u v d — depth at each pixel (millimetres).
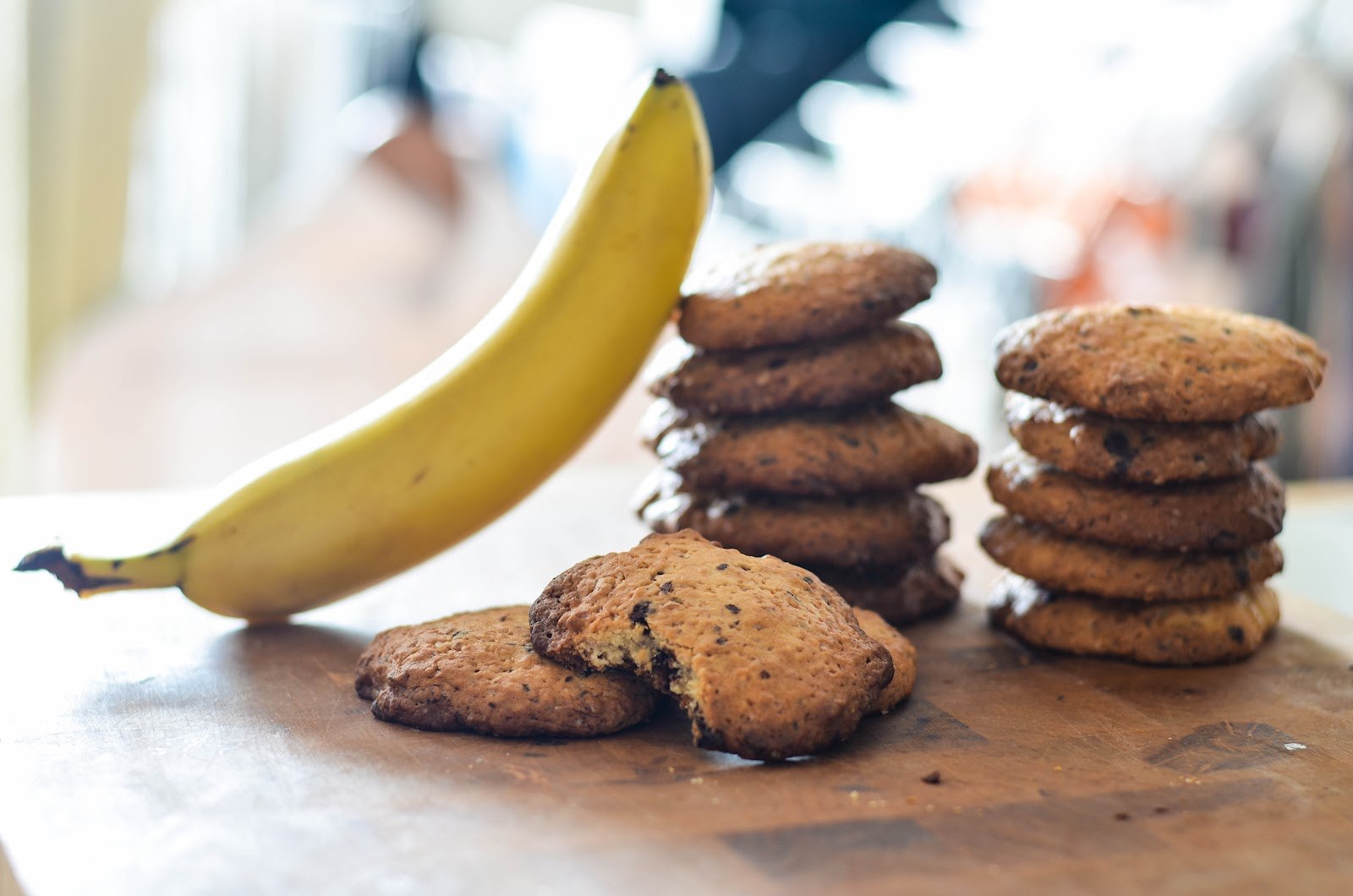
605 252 413
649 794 327
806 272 410
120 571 392
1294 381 396
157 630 409
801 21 737
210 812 318
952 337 797
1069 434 405
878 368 410
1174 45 696
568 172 914
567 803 323
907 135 782
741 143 776
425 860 303
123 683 376
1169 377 392
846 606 367
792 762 342
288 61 833
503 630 371
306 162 848
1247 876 305
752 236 847
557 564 465
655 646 348
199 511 401
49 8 733
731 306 407
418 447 402
